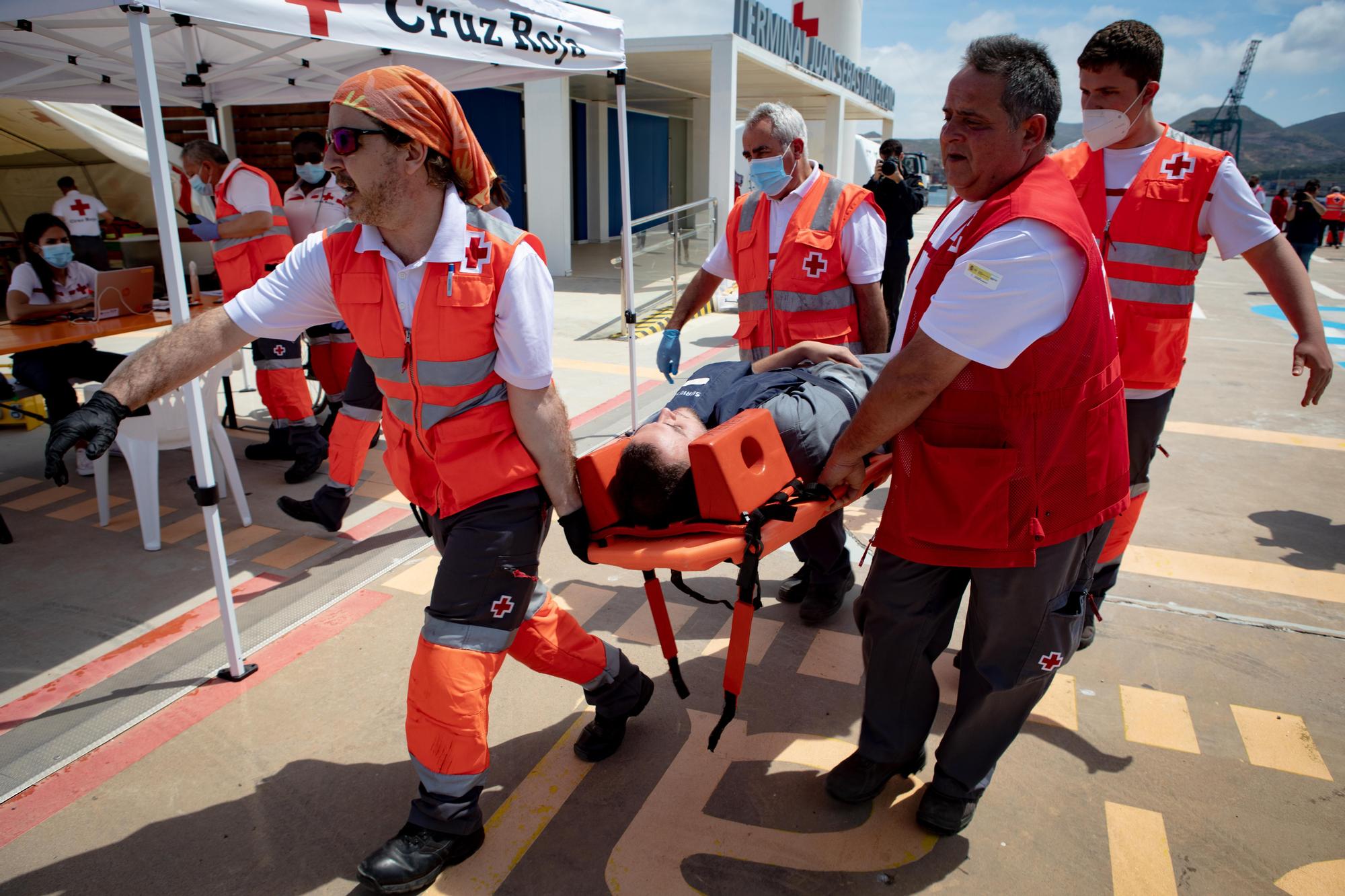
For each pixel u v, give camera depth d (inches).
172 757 102.3
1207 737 106.5
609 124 808.3
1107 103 107.0
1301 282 104.3
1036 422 74.0
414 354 75.2
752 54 510.9
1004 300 68.4
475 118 612.1
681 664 121.8
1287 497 189.0
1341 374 312.2
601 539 84.0
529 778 98.4
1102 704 113.1
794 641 127.8
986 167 73.9
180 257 102.0
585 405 254.7
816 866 85.6
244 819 92.4
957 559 78.3
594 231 804.6
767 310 128.6
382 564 153.7
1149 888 83.1
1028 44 71.8
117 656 123.6
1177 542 164.7
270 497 185.9
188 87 228.4
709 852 87.3
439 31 140.4
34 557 156.0
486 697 81.0
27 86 207.2
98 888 83.0
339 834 90.4
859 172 871.7
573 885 83.1
